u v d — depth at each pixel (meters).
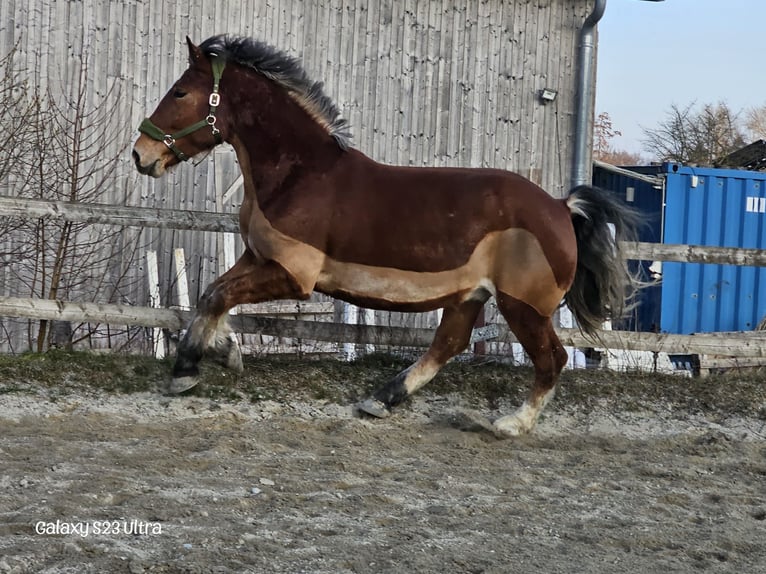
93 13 11.21
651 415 7.77
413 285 6.51
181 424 6.67
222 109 6.60
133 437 6.23
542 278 6.50
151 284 10.60
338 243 6.47
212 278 11.58
